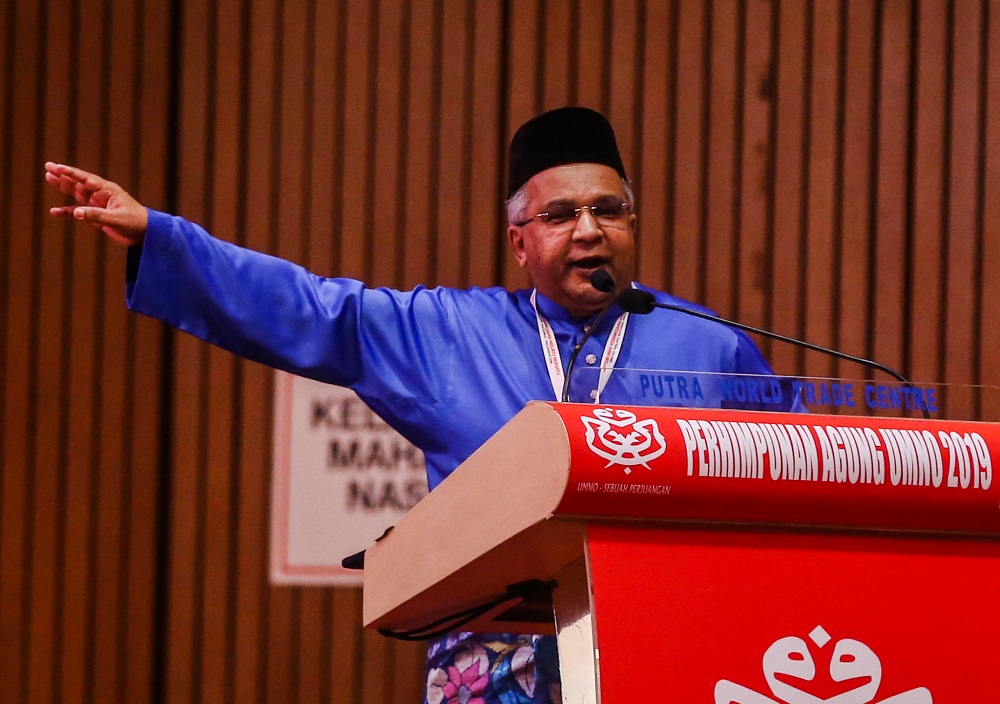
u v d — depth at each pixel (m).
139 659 8.95
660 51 9.29
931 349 9.24
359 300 5.33
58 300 9.10
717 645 2.52
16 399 9.04
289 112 9.13
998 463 2.69
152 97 9.16
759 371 5.46
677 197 9.21
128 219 4.82
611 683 2.45
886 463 2.63
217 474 8.98
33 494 9.02
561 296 5.34
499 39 9.23
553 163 5.27
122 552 9.01
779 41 9.34
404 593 3.46
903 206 9.30
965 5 9.36
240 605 8.88
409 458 8.82
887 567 2.67
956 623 2.67
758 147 9.27
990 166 9.30
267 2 9.17
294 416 8.83
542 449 2.52
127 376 9.09
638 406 2.65
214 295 4.99
